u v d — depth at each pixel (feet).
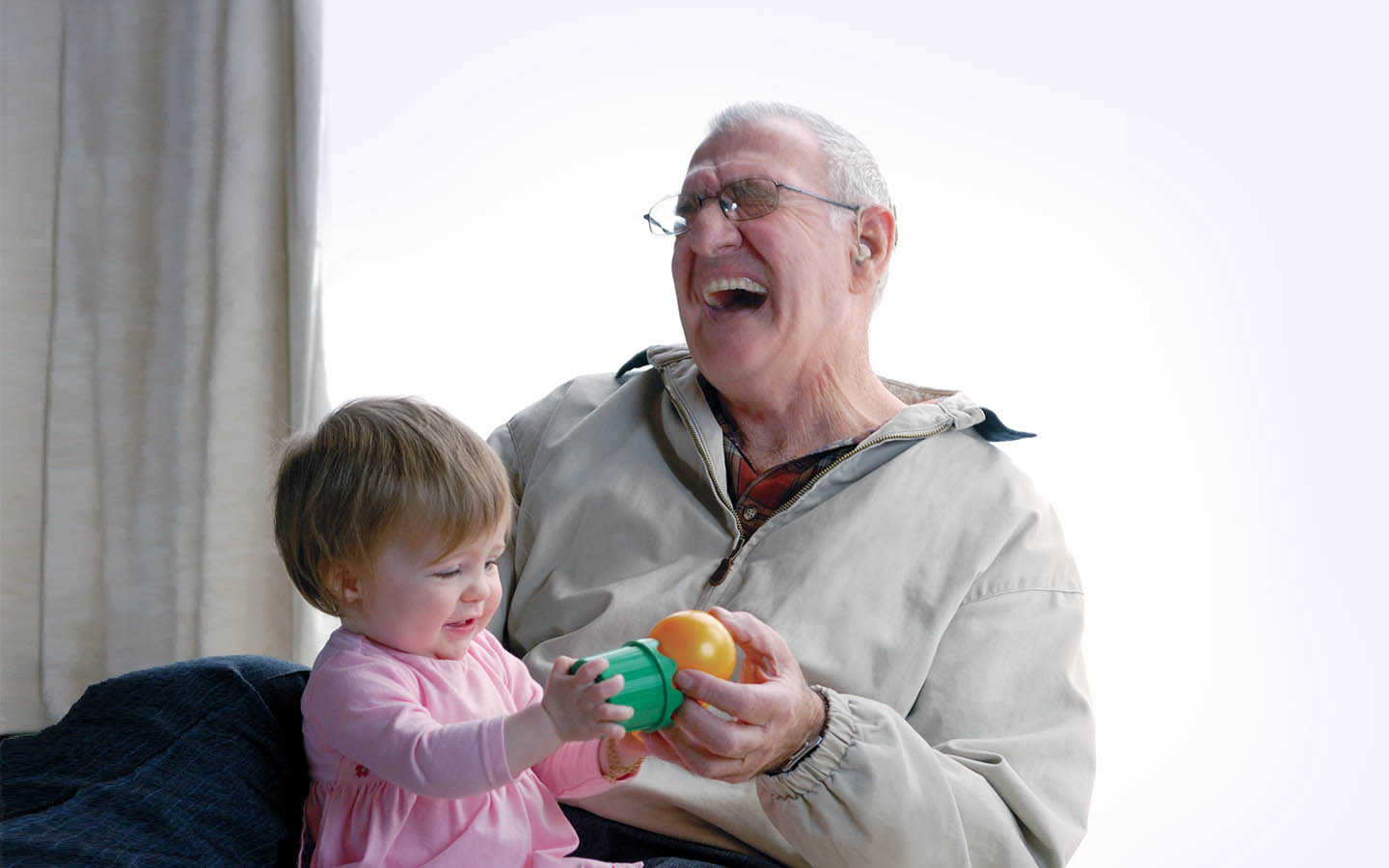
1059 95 6.37
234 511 8.25
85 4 8.48
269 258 8.20
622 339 7.61
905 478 4.72
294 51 7.77
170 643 8.48
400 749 3.25
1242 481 5.94
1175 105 6.11
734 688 3.34
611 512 5.00
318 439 3.64
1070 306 6.34
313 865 3.51
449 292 7.84
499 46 7.67
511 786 3.61
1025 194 6.45
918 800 3.76
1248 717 5.88
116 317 8.52
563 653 4.78
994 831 3.92
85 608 8.70
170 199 8.39
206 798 3.73
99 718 3.99
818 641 4.42
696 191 4.89
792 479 4.87
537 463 5.37
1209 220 6.04
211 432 8.20
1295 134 5.83
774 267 4.73
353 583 3.53
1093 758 4.33
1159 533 6.08
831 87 6.89
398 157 7.84
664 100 7.44
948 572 4.53
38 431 8.93
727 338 4.79
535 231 7.70
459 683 3.63
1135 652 6.07
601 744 3.63
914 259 6.61
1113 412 6.23
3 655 8.88
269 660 4.42
